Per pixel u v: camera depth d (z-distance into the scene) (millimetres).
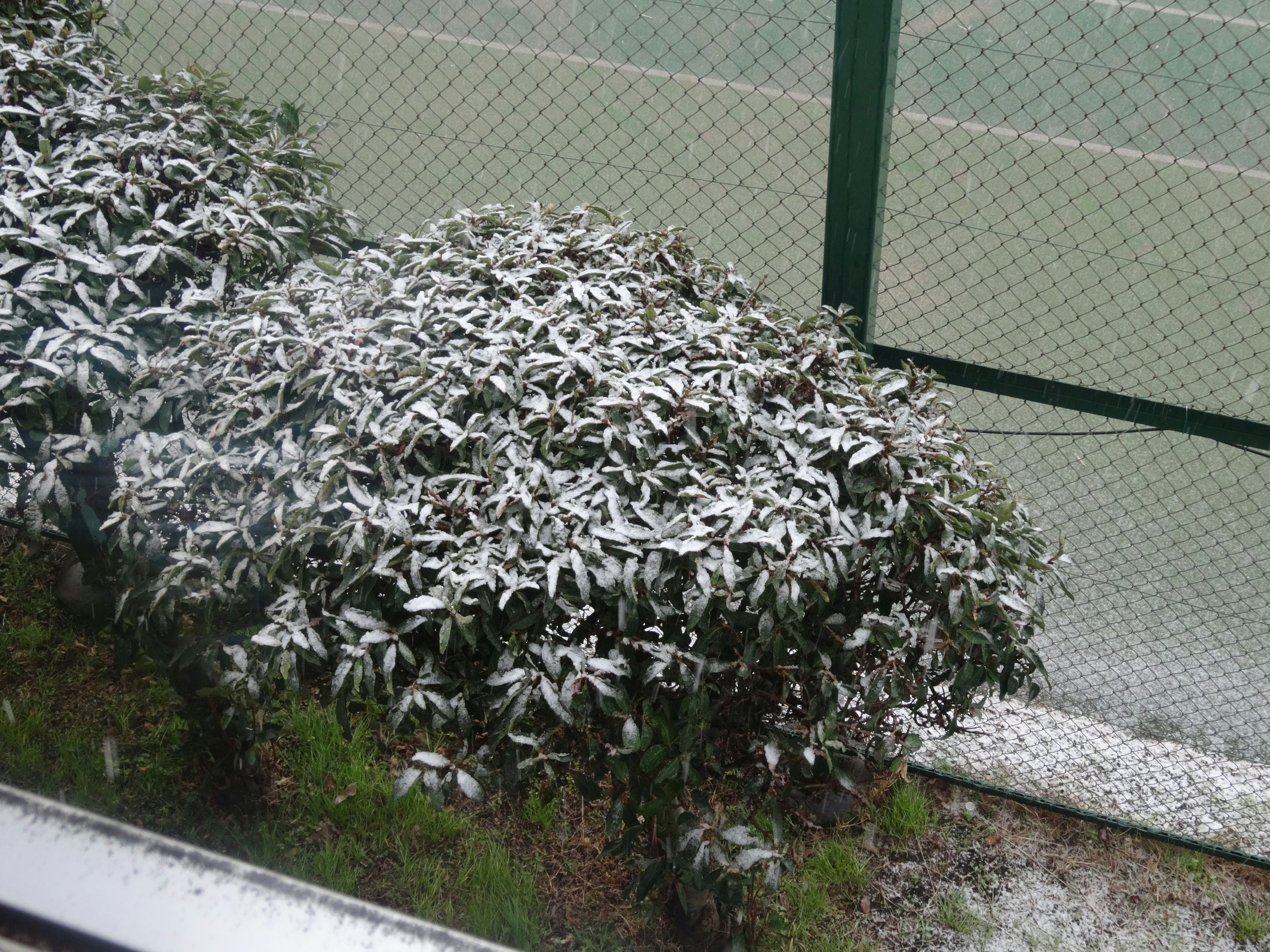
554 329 2438
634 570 2062
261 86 8312
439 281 2629
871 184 2926
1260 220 7605
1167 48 8438
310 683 2434
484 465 2271
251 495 2311
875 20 2688
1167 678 3801
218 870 639
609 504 2150
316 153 3613
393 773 3143
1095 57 3223
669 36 8586
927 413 2717
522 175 7488
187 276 2916
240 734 2727
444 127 8000
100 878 626
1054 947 2857
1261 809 3246
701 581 2018
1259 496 4867
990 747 3451
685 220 7062
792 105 8391
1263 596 4227
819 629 2338
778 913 2457
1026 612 2334
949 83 8750
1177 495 4867
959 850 3123
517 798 2424
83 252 2709
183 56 8328
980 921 2920
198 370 2502
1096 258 7219
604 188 7441
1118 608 4180
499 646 2133
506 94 8539
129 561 2348
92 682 3441
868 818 3170
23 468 2525
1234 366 6070
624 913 2863
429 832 3002
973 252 7227
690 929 2711
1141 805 3248
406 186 3799
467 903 2832
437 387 2346
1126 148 8359
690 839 2189
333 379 2395
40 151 3109
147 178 2936
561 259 2770
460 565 2084
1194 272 3854
